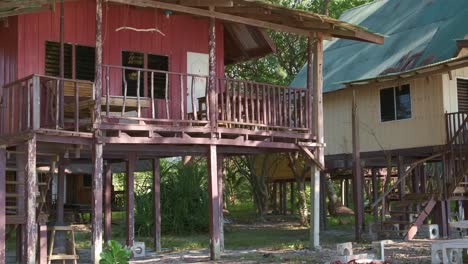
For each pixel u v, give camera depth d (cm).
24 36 1202
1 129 1181
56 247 1338
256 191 2720
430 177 2183
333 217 2636
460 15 1928
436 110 1758
